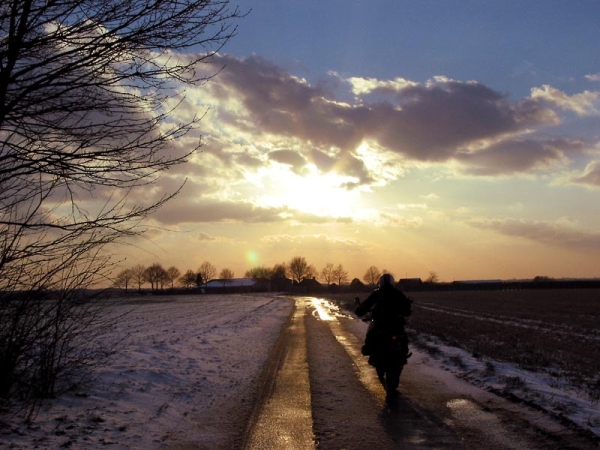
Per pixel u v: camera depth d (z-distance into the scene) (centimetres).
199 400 863
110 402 754
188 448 609
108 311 943
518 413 768
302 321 2898
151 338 1681
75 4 539
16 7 529
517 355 1501
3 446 535
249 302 6450
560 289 11681
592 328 2653
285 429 698
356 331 2248
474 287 12544
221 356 1370
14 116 545
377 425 715
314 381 1045
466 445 621
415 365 1268
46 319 714
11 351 673
